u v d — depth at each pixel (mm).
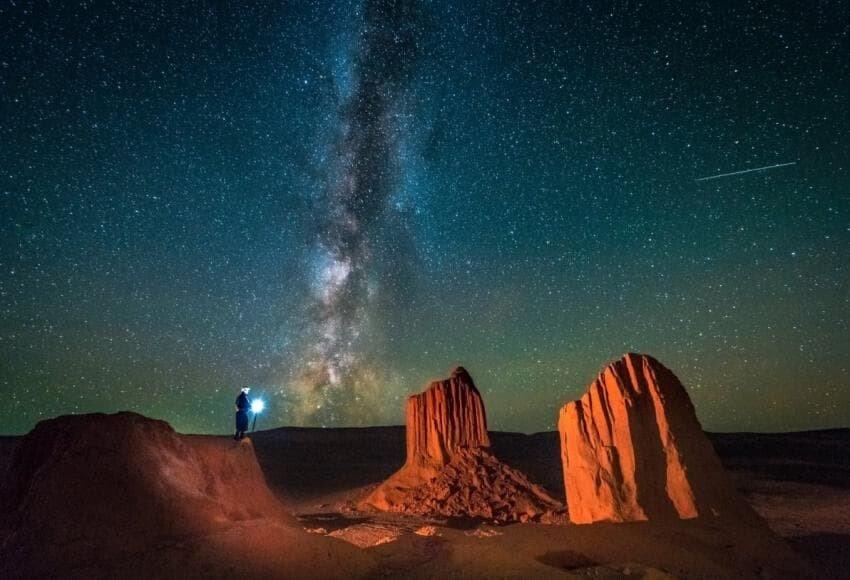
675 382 11406
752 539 9703
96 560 7355
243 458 11117
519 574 7758
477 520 18359
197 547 7762
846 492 24562
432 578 7820
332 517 19562
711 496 10398
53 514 7699
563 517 18234
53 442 8852
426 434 22656
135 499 8250
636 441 10727
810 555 12508
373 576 8055
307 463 41406
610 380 11266
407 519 18438
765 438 49500
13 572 7121
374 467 39594
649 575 7543
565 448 11594
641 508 10250
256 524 8773
